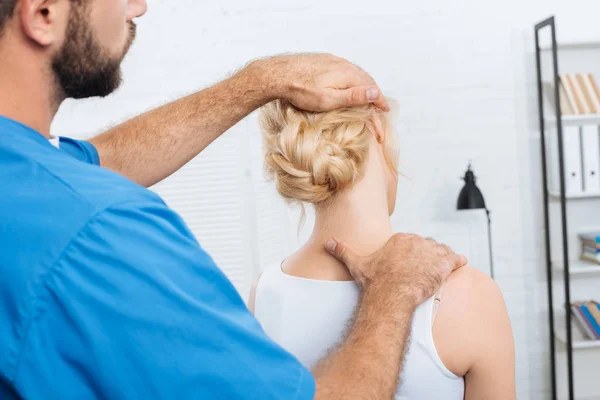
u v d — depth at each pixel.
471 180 3.40
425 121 3.66
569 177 3.48
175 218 0.72
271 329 1.12
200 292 0.68
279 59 1.11
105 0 0.73
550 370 3.72
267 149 1.11
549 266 3.51
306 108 1.05
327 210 1.08
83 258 0.62
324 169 1.02
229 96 1.15
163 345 0.63
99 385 0.62
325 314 1.05
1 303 0.61
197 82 3.66
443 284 0.98
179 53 3.64
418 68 3.64
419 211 3.70
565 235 3.27
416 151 3.68
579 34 3.62
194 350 0.64
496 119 3.66
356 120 1.05
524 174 3.68
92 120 3.65
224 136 3.57
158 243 0.66
